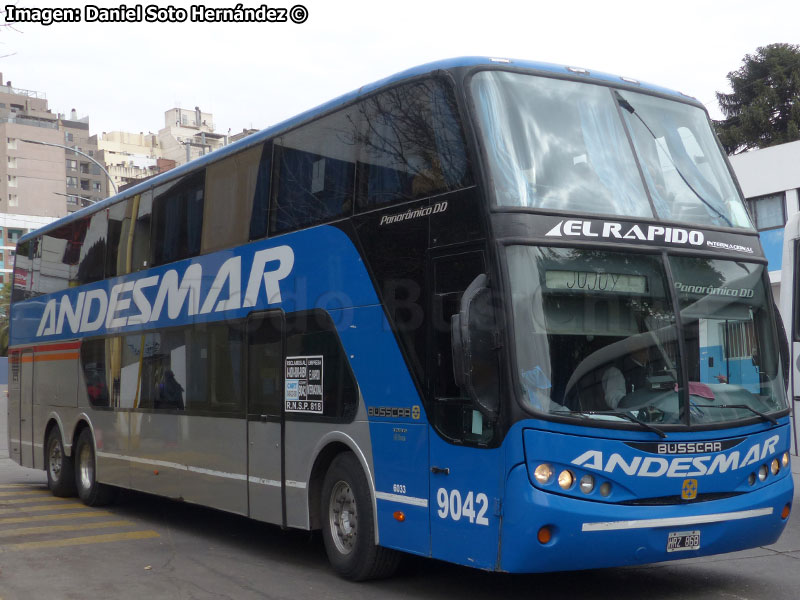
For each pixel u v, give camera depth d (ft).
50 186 397.60
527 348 20.25
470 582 25.43
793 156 92.27
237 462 30.71
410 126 24.07
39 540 33.55
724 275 22.94
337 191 26.71
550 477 19.79
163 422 35.88
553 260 20.88
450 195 22.29
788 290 39.04
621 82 24.62
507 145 21.89
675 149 24.32
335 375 26.09
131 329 39.11
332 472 26.37
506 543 19.95
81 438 44.19
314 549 31.40
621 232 21.74
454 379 21.85
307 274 27.68
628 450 20.34
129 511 41.60
